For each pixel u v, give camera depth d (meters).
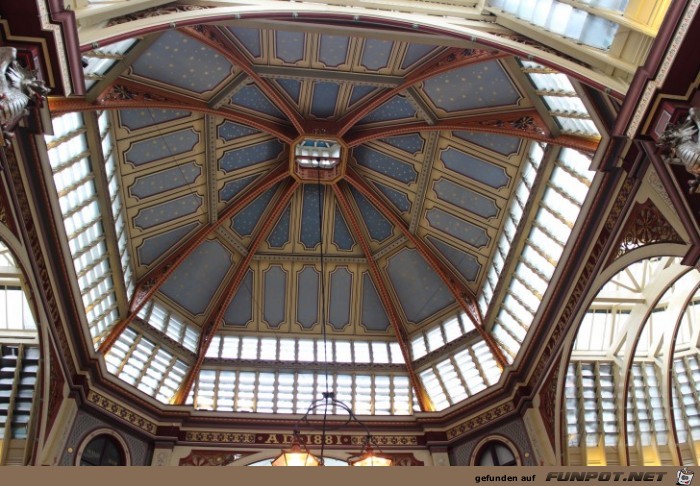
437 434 17.81
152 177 17.28
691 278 18.14
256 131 18.16
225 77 16.17
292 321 20.55
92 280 16.50
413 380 19.41
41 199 12.77
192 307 19.81
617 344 17.95
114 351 17.59
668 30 8.55
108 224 16.19
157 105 15.26
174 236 18.97
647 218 12.59
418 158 18.50
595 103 12.09
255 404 18.77
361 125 18.20
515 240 17.52
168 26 10.55
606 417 17.83
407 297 20.52
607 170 12.73
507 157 17.02
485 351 19.03
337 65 16.09
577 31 10.55
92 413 15.96
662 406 18.55
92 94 13.52
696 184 9.03
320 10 11.62
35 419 14.13
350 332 20.66
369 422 18.09
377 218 20.02
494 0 12.22
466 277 19.70
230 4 11.56
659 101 9.01
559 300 15.90
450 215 19.00
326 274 20.56
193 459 16.84
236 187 19.17
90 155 14.70
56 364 14.84
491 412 17.52
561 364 15.88
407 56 15.77
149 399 16.98
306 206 19.95
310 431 17.80
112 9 9.88
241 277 19.94
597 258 14.30
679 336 19.55
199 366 18.94
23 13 7.90
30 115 10.86
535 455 16.25
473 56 14.79
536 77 14.59
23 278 13.02
